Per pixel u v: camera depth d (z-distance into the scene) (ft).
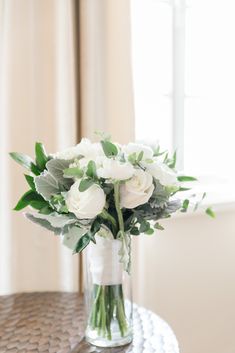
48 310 4.11
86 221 3.04
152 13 6.39
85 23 4.96
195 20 6.89
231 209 6.60
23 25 4.73
